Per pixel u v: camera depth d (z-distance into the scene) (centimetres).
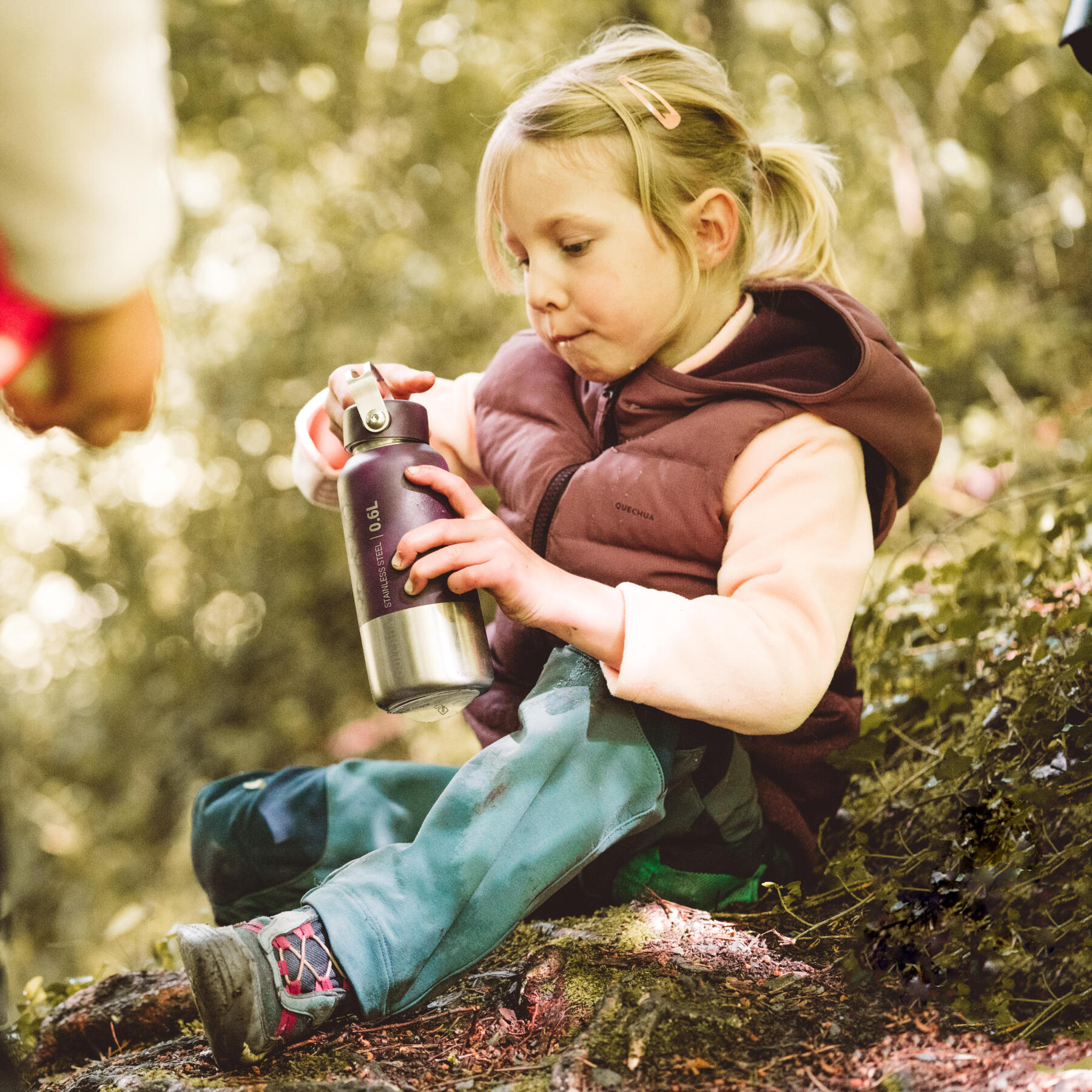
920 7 566
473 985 138
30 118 89
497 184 145
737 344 149
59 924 533
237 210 565
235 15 536
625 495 145
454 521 128
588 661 140
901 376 143
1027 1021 124
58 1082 137
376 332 537
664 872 147
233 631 598
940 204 559
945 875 134
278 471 568
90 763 596
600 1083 115
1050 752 155
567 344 147
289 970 123
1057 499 247
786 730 136
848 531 141
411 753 510
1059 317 527
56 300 96
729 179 150
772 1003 128
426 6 550
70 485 600
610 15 547
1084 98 560
